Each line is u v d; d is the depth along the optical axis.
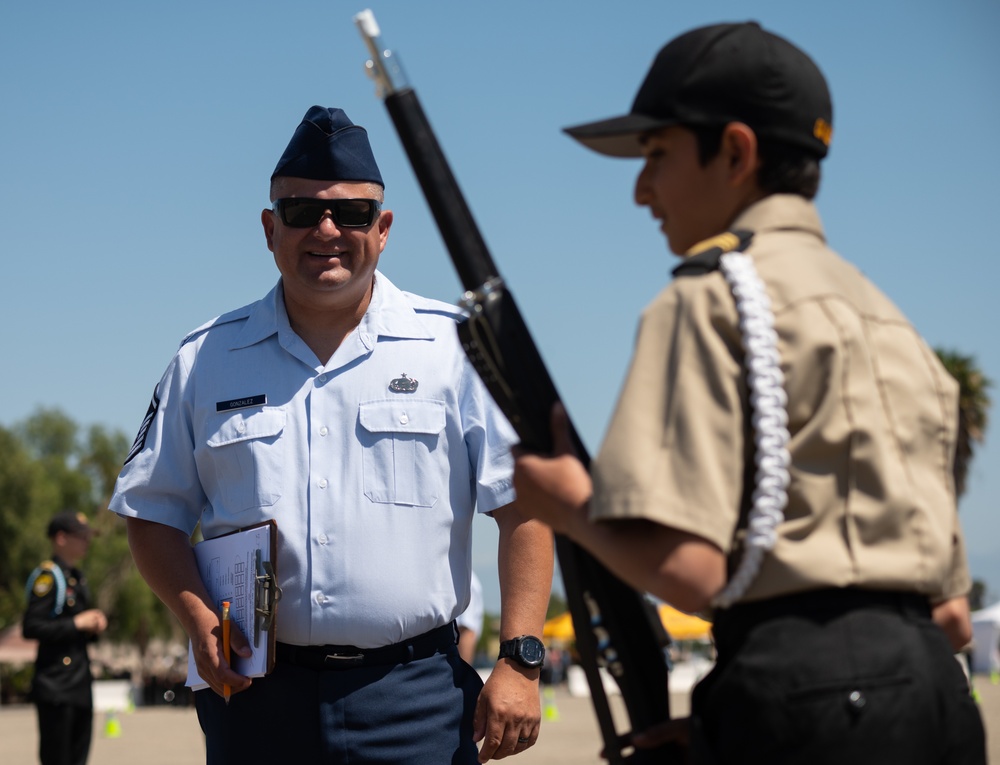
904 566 2.13
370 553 3.85
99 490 57.41
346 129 4.00
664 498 2.05
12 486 49.47
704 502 2.04
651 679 2.37
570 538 2.33
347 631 3.82
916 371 2.25
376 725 3.81
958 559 2.45
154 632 51.97
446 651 3.97
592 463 2.18
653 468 2.07
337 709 3.81
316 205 3.93
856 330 2.16
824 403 2.11
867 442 2.12
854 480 2.12
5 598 48.00
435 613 3.91
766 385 2.09
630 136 2.38
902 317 2.33
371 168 4.03
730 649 2.19
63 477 55.66
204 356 4.09
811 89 2.31
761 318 2.11
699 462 2.06
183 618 3.94
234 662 3.83
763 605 2.14
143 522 4.07
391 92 2.32
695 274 2.17
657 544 2.07
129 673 49.25
